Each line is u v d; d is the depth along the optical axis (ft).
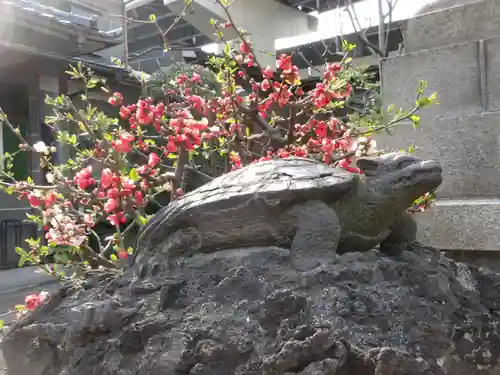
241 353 3.19
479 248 6.73
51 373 4.06
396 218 4.67
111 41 13.05
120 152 5.90
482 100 7.01
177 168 6.31
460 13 7.40
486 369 3.84
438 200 7.34
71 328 3.82
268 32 16.40
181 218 4.45
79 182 5.84
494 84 6.90
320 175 4.23
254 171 4.57
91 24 12.55
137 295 4.10
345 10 16.22
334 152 6.75
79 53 13.23
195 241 4.51
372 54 16.63
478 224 6.73
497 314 4.42
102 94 13.02
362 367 2.96
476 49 7.04
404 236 4.99
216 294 3.76
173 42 18.53
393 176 4.44
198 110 6.77
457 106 7.23
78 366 3.74
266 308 3.34
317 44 19.12
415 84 7.60
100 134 7.07
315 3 18.24
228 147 7.10
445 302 3.91
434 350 3.31
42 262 8.84
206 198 4.38
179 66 10.73
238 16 14.98
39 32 11.39
